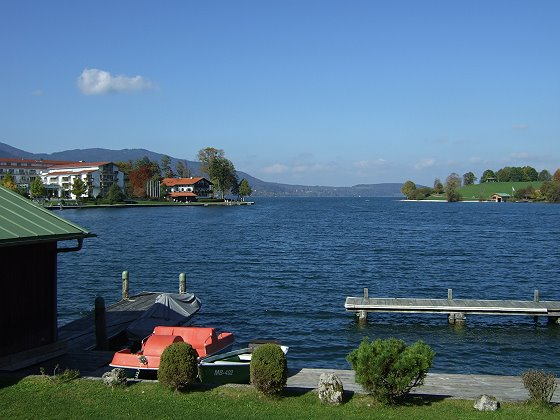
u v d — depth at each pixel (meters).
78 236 17.95
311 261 53.28
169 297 26.09
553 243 71.38
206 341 19.20
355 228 97.06
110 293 37.81
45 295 18.08
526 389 14.84
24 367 16.94
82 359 18.25
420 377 13.51
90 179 178.00
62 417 12.54
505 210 171.62
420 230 92.56
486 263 52.91
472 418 12.41
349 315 31.41
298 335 27.17
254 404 13.33
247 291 38.12
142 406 13.12
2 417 12.53
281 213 154.50
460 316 29.69
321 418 12.40
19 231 16.19
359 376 13.29
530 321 30.33
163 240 73.19
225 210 170.75
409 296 37.75
